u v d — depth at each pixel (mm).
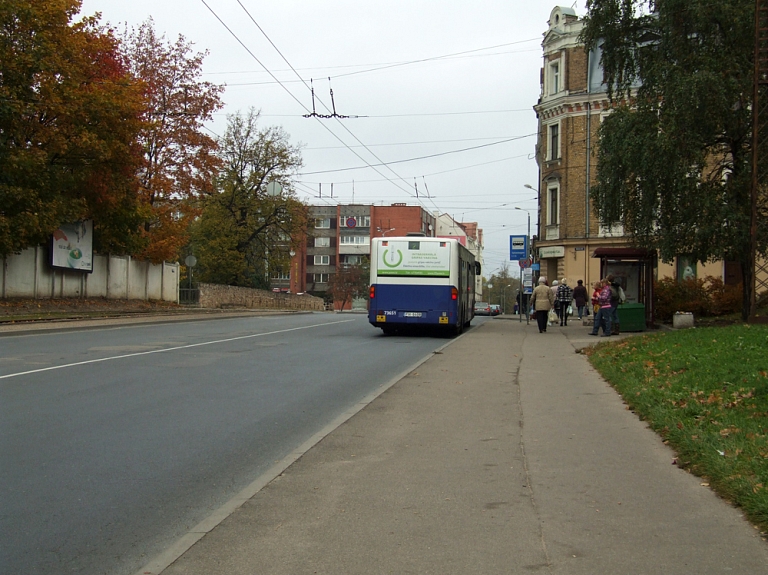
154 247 41250
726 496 5531
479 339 21422
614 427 8367
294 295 72562
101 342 18812
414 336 23250
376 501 5598
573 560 4379
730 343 12719
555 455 7059
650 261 25094
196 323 29812
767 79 19984
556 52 47812
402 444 7578
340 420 8852
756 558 4379
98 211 34469
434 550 4559
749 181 21172
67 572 4336
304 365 14531
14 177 28156
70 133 30438
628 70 24797
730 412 7902
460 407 9781
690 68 21688
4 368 13094
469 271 28297
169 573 4215
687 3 21297
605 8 23984
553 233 48000
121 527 5133
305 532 4898
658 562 4328
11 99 27422
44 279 32594
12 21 27734
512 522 5086
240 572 4230
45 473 6477
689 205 21281
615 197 23516
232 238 57469
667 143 20609
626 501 5531
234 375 12844
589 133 46312
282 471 6496
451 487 5980
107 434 8031
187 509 5547
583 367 14289
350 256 101438
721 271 41531
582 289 32594
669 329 23156
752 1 20594
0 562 4480
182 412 9352
